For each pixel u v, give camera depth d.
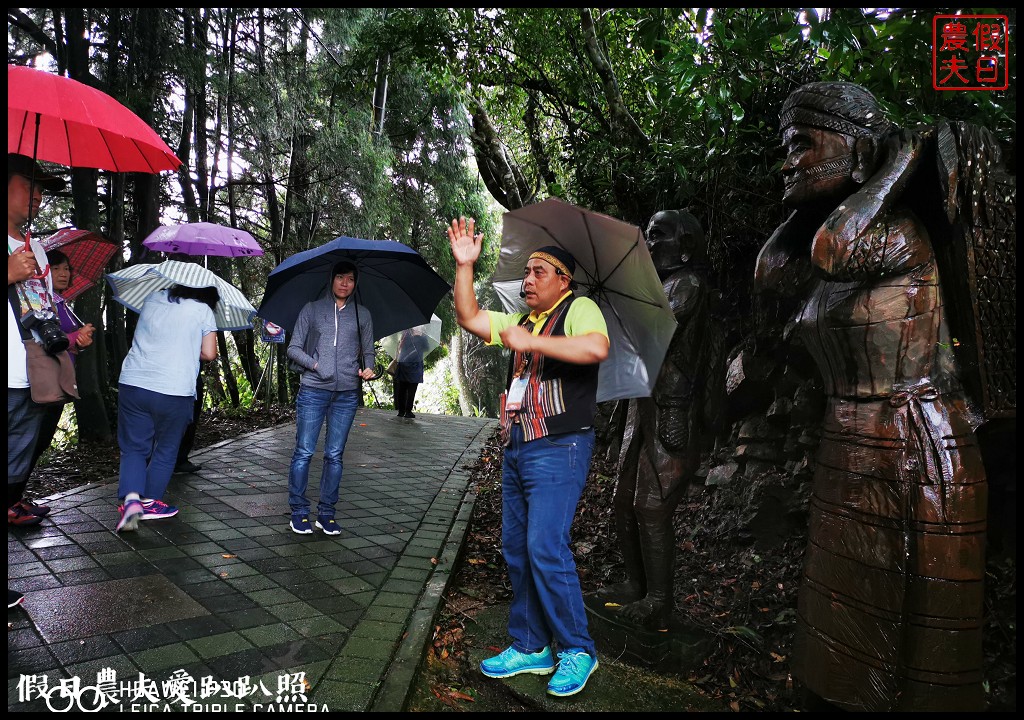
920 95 3.01
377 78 8.01
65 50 7.11
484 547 4.58
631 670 2.80
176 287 4.13
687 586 3.65
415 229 14.02
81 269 4.57
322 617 3.04
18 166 2.87
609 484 5.52
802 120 2.44
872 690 2.15
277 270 4.07
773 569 3.61
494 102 7.35
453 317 14.22
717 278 4.75
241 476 5.70
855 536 2.23
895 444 2.17
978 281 2.18
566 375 2.50
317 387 4.25
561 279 2.55
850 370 2.32
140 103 7.36
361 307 4.45
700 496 4.55
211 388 11.51
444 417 11.20
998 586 2.68
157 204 8.23
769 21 2.88
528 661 2.69
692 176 4.40
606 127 5.79
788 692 2.62
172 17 7.78
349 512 4.95
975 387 2.22
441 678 2.74
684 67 3.17
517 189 8.66
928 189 2.31
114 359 8.09
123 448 4.03
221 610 3.02
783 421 4.06
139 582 3.23
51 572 3.26
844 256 2.21
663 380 3.11
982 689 2.11
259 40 9.84
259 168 10.55
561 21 5.62
